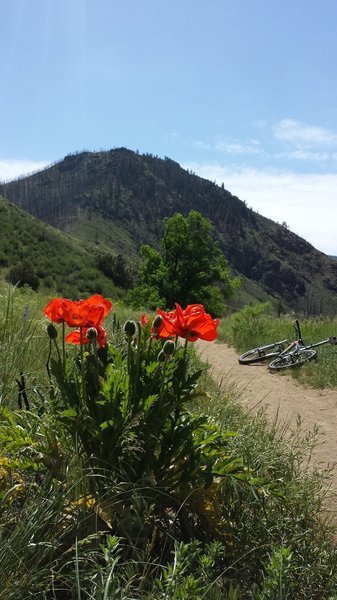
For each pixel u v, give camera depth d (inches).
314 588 124.4
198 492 137.8
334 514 165.5
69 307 139.8
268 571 111.3
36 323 248.8
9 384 170.7
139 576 115.3
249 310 823.1
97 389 139.9
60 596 108.0
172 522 129.0
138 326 138.4
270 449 165.3
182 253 2124.8
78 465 129.3
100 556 109.7
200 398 216.4
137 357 138.0
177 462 141.7
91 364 142.0
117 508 126.3
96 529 114.2
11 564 99.2
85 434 137.0
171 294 2114.9
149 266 2172.7
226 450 155.4
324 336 662.5
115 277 3580.2
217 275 2171.5
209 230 2140.7
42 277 3093.0
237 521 138.2
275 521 136.8
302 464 200.7
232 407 201.6
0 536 102.1
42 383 189.0
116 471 134.6
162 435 142.5
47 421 141.9
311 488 152.7
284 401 370.9
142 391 138.9
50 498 114.9
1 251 3085.6
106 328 242.7
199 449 138.2
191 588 97.5
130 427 133.9
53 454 131.4
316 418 324.5
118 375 135.4
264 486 134.6
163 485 138.6
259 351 552.7
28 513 111.2
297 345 518.0
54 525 110.1
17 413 148.3
